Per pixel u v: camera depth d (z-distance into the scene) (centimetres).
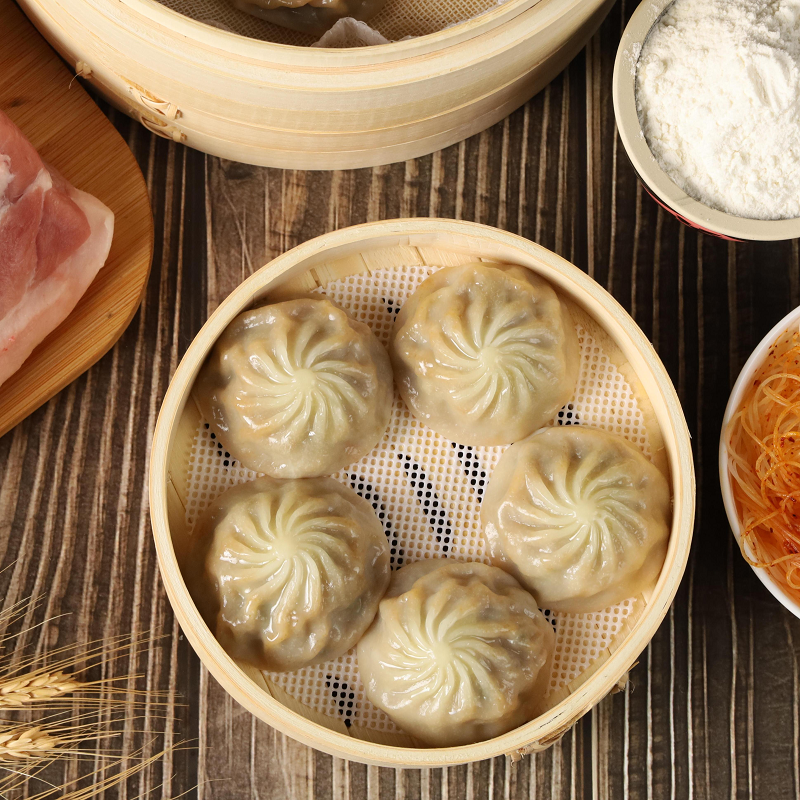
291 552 68
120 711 75
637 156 71
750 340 78
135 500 76
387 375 71
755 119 70
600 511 69
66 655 75
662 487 71
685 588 77
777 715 77
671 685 77
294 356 70
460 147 78
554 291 72
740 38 71
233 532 69
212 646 67
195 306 77
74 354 74
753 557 71
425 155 78
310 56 67
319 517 69
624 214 78
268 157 76
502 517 70
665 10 72
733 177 71
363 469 72
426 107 71
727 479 72
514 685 69
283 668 69
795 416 73
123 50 69
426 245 71
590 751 76
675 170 71
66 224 71
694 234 78
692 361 77
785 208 71
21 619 75
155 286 77
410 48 68
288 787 75
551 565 70
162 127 75
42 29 74
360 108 70
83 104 75
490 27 68
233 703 76
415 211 78
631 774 76
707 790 76
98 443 76
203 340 69
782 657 77
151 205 77
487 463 72
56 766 75
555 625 71
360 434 70
